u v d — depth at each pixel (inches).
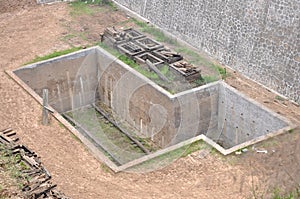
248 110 587.5
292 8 573.3
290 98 589.3
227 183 470.3
